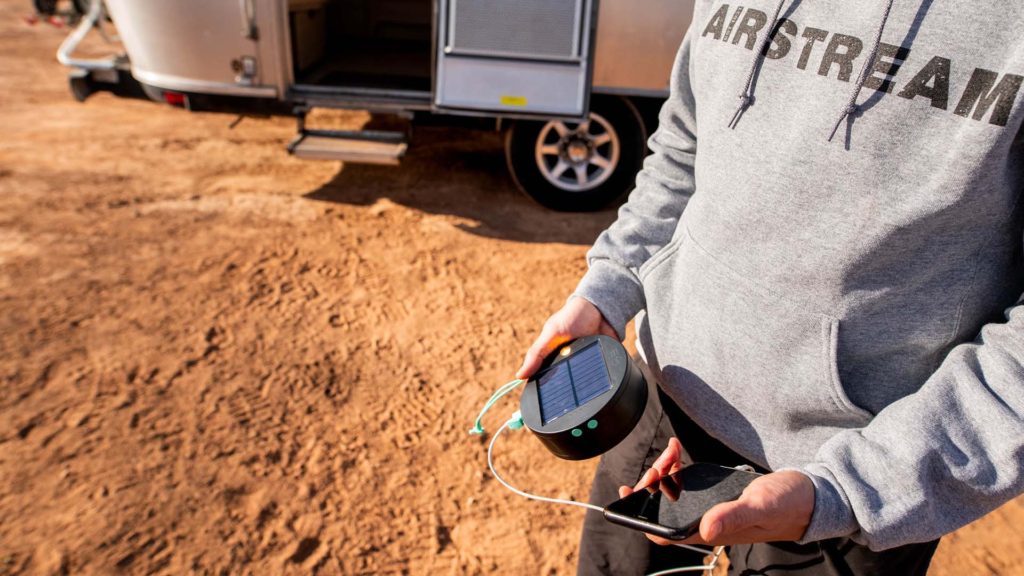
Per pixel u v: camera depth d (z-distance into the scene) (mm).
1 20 10570
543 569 2396
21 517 2439
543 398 1256
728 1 1158
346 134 4809
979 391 883
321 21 6531
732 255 1124
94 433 2809
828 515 900
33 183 4941
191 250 4180
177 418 2912
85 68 4910
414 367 3336
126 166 5344
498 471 2783
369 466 2756
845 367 1048
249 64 4465
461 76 4379
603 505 1598
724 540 877
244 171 5402
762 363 1112
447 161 5906
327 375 3232
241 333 3467
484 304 3871
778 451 1157
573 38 4312
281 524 2486
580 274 4238
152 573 2283
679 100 1352
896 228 930
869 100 932
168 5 4301
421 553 2422
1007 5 833
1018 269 961
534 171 4938
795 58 1024
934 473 893
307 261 4156
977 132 843
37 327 3400
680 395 1275
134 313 3559
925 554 1185
